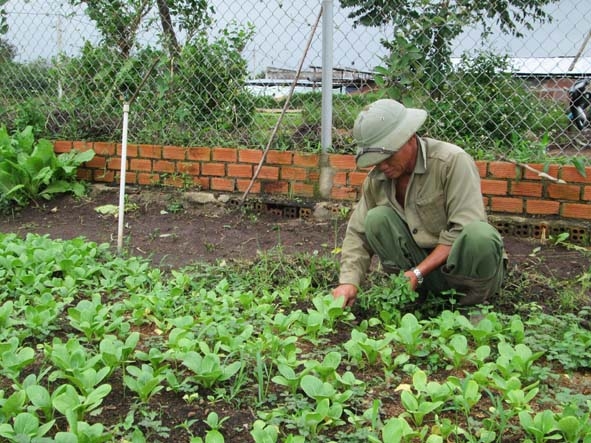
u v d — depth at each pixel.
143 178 6.38
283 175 5.87
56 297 4.11
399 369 3.19
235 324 3.46
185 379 2.96
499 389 2.83
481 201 3.59
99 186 6.54
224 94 6.22
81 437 2.37
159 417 2.72
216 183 6.12
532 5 5.20
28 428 2.39
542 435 2.46
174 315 3.82
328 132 5.75
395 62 5.48
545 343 3.30
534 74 5.39
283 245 5.24
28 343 3.45
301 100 5.98
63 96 6.93
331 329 3.54
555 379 3.03
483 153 5.34
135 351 3.33
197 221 5.83
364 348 3.13
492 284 3.65
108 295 4.24
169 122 6.42
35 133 6.81
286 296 4.05
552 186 5.10
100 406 2.81
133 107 6.59
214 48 6.24
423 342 3.28
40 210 6.27
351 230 3.91
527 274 4.47
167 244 5.36
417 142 3.59
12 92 7.18
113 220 5.95
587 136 5.34
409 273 3.62
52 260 4.55
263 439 2.39
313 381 2.75
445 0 5.39
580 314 3.73
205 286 4.39
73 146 6.63
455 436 2.59
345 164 5.68
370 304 3.79
